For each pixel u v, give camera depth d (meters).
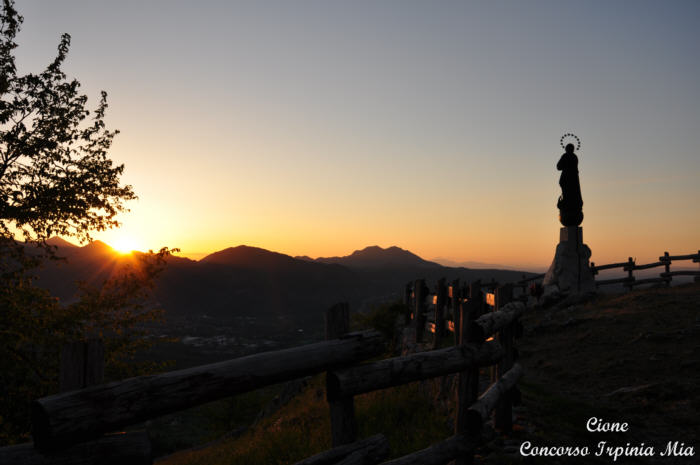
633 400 8.30
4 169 12.66
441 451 4.02
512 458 5.42
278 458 7.20
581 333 14.16
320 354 2.87
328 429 7.76
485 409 4.48
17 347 10.95
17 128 12.64
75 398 1.86
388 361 3.45
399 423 7.45
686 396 8.12
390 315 15.30
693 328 12.30
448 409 7.38
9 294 11.44
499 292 6.19
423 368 3.71
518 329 6.48
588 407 7.90
